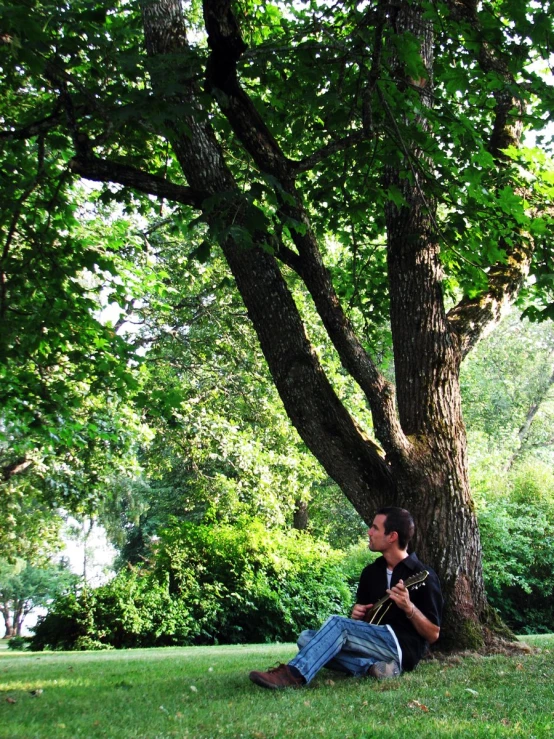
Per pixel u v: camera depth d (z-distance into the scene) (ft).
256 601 51.80
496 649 19.67
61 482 56.75
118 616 47.32
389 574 16.62
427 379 22.25
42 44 15.10
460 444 21.86
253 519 56.29
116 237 44.29
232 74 19.54
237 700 13.53
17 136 20.39
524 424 108.88
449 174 23.48
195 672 20.12
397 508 16.85
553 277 24.81
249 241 15.76
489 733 10.10
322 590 55.57
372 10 19.95
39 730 10.83
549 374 107.76
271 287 21.59
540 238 26.50
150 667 22.79
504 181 24.91
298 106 25.43
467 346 23.72
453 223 23.61
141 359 29.40
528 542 60.64
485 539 59.98
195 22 51.01
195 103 20.27
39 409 31.81
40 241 26.32
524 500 66.13
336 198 31.01
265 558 53.93
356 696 13.28
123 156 27.09
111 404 50.98
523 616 61.36
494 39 19.39
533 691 13.50
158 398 29.96
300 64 21.38
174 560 51.78
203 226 51.72
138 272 44.73
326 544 60.34
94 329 29.14
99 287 31.24
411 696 13.11
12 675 21.02
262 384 63.00
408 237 22.77
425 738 9.87
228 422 60.95
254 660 24.08
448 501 20.90
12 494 62.64
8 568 154.71
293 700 13.10
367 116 20.13
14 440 42.55
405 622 16.11
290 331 21.58
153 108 16.30
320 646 14.98
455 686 14.16
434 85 25.44
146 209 34.53
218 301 59.98
